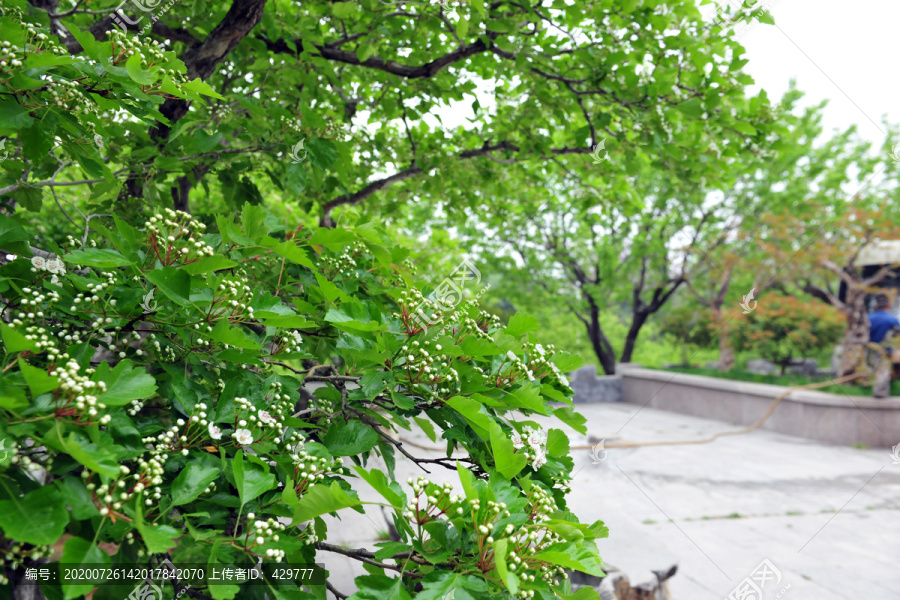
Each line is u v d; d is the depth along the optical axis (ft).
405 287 4.99
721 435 20.26
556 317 40.73
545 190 15.99
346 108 11.65
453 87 11.31
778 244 21.97
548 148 11.93
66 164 5.15
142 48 3.81
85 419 2.56
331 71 8.45
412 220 22.09
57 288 3.38
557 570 3.44
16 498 2.33
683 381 24.85
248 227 3.87
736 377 21.98
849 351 17.93
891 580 10.44
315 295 4.39
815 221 21.11
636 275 33.76
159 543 2.36
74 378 2.59
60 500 2.38
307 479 3.23
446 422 3.94
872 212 16.52
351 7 8.52
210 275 3.38
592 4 9.13
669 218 27.48
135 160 6.28
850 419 18.12
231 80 9.61
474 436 3.97
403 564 3.11
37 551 2.60
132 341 3.80
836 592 10.01
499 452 3.20
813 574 10.77
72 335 3.51
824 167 21.84
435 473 13.00
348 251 5.04
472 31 8.98
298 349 4.47
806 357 19.39
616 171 12.75
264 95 8.55
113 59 3.63
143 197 7.37
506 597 2.88
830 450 17.90
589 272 36.65
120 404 2.69
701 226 25.36
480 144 13.97
